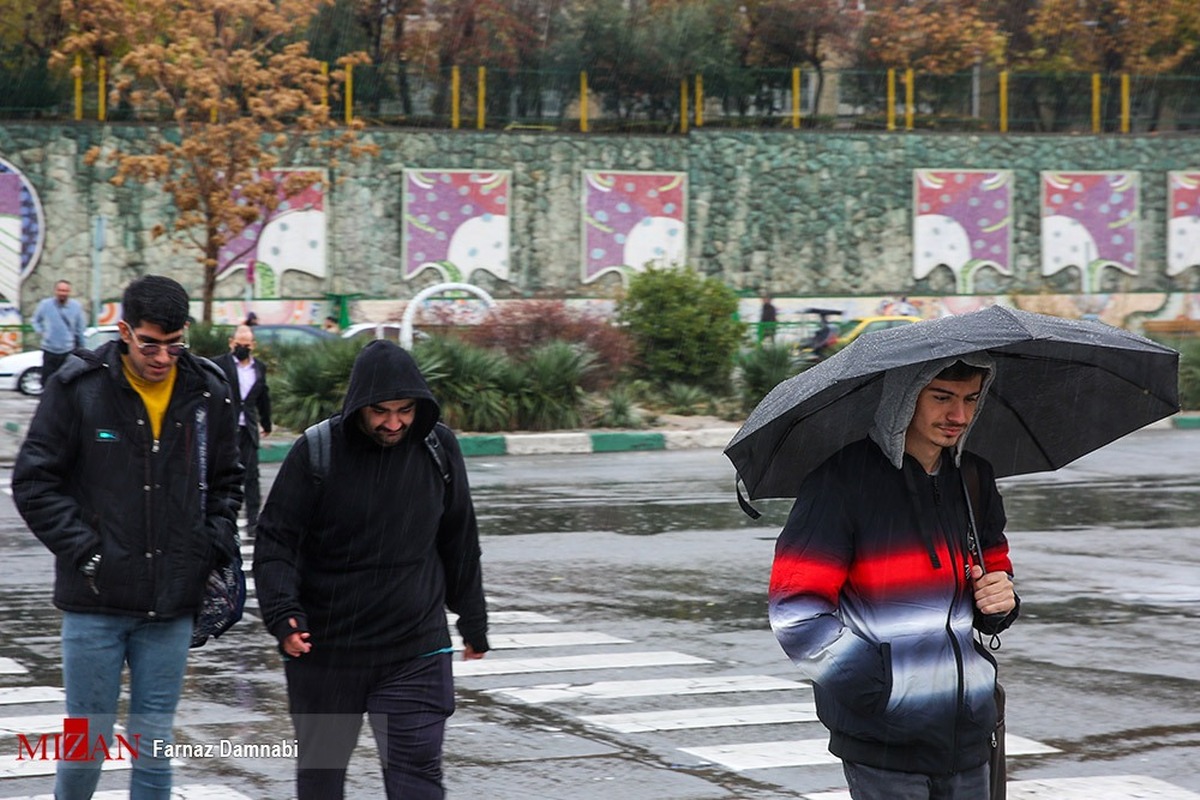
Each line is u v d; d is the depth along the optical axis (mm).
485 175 70000
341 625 9023
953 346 6883
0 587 20875
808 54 74875
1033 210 75625
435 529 9227
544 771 12484
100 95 66000
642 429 42531
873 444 7445
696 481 33562
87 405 9148
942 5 76062
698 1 73875
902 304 73812
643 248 71625
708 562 23219
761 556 23750
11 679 15555
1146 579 21719
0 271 65062
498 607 19812
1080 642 17609
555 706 14703
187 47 54250
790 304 72500
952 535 7395
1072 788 12078
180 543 9305
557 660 16766
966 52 75500
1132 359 7234
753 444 7363
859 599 7336
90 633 9227
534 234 70625
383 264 69125
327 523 8977
